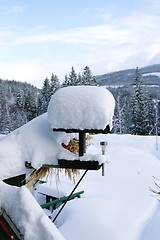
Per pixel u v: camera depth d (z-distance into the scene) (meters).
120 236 8.16
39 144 3.43
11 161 3.35
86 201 9.97
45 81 47.91
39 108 48.81
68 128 3.34
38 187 10.86
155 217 10.05
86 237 7.98
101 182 13.01
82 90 3.42
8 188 2.95
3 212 2.85
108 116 3.28
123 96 56.72
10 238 2.80
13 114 50.50
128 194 11.72
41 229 2.69
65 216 9.06
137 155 20.39
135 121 39.47
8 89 68.62
